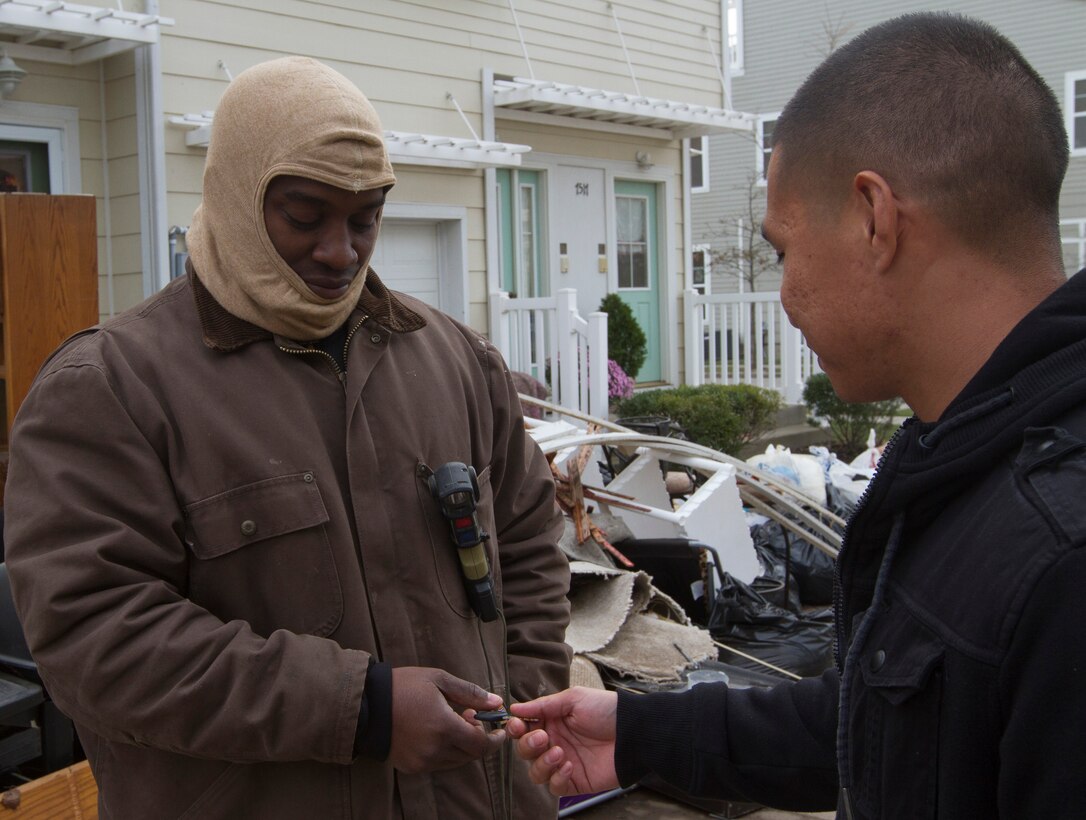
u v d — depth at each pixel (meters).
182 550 1.50
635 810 3.59
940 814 0.96
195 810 1.52
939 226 1.05
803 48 18.62
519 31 9.12
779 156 1.18
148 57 6.40
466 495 1.66
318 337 1.64
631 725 1.57
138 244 6.53
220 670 1.41
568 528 4.25
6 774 2.67
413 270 8.56
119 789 1.56
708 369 11.84
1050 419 0.96
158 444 1.51
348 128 1.54
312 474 1.56
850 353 1.15
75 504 1.43
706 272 19.19
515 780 1.80
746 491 5.06
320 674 1.42
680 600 4.42
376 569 1.60
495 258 8.92
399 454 1.66
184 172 6.73
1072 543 0.87
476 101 8.77
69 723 2.71
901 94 1.06
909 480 1.05
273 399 1.58
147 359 1.55
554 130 9.84
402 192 8.20
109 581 1.42
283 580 1.53
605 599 3.84
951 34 1.08
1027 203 1.03
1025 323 1.00
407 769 1.48
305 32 7.46
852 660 1.09
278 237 1.55
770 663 3.96
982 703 0.93
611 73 10.16
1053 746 0.86
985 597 0.93
